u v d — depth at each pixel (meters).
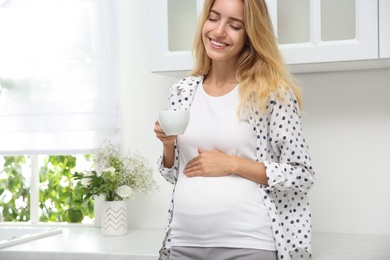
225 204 1.54
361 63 2.02
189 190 1.60
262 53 1.64
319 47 1.95
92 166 3.04
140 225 2.55
